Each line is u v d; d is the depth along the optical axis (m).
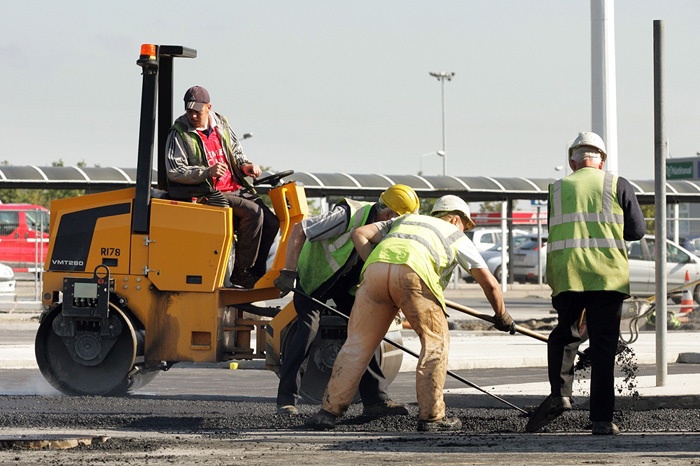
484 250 92.12
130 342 21.84
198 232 21.67
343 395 17.16
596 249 16.97
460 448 14.57
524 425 17.84
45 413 18.84
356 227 19.23
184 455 13.87
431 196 67.94
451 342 37.19
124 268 21.95
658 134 22.22
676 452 14.05
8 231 62.19
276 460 13.40
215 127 22.11
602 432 16.58
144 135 21.91
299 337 19.30
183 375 27.62
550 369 17.25
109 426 17.45
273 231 22.36
